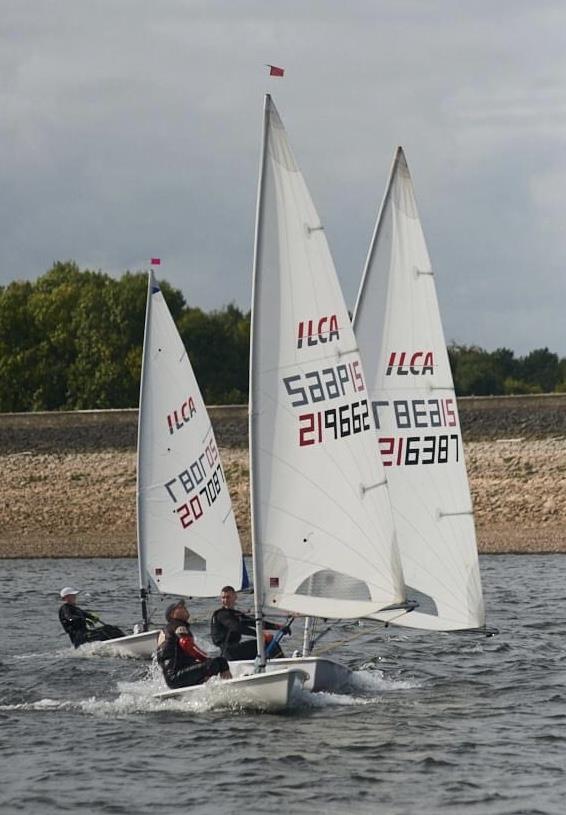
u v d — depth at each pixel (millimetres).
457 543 89688
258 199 79000
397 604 80750
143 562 116625
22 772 69938
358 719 80625
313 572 79500
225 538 117562
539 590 166250
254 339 79000
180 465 116812
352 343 81062
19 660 109375
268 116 78938
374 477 81000
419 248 89812
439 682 94938
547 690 91562
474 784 66688
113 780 68125
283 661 86312
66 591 115438
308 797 64625
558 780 67438
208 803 63844
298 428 79250
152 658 109125
